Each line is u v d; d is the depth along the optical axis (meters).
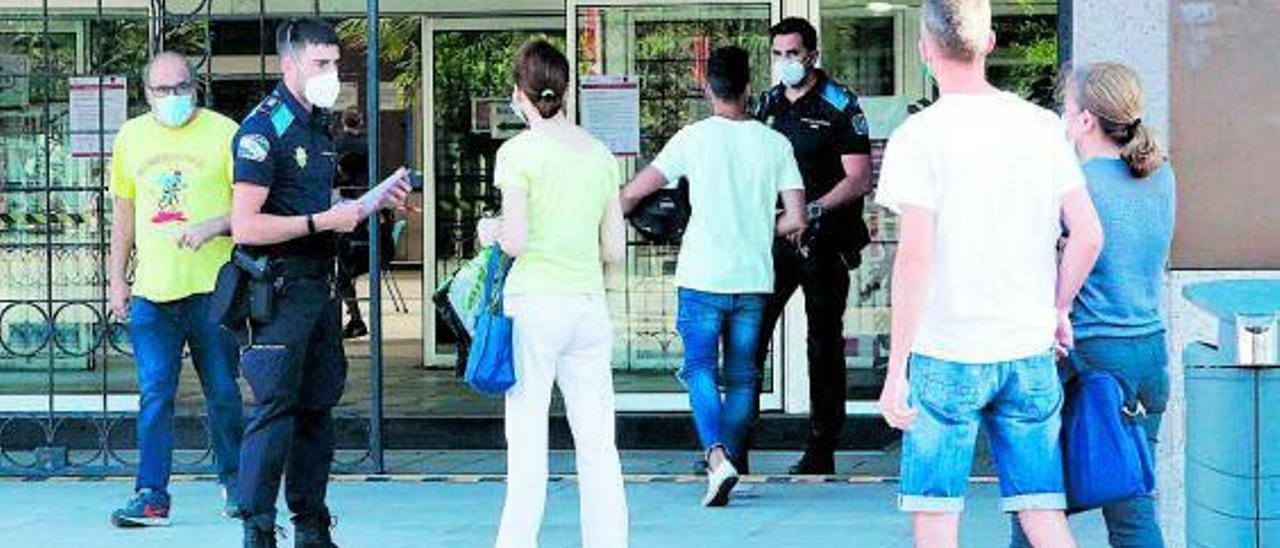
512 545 7.82
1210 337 8.39
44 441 11.98
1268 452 5.97
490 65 14.89
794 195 9.83
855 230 10.48
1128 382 6.77
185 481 10.76
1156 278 6.84
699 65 12.23
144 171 9.29
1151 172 6.77
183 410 12.50
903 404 6.12
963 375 6.15
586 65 12.28
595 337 7.90
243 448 8.02
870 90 12.05
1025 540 6.79
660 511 9.84
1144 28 8.45
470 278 8.02
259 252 7.96
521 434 7.80
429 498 10.25
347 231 8.09
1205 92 8.44
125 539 9.20
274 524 8.10
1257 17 8.40
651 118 12.26
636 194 9.83
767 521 9.55
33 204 12.30
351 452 11.90
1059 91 7.32
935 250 6.14
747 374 9.91
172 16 11.91
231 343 9.37
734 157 9.76
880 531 9.27
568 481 10.81
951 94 6.21
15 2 12.25
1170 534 8.44
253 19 11.95
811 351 10.65
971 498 10.05
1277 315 5.94
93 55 12.24
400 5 14.52
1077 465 6.41
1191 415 6.18
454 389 14.05
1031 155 6.16
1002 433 6.29
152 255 9.30
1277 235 8.43
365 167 14.61
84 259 12.28
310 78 7.97
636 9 12.25
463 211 15.12
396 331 16.91
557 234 7.79
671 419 11.98
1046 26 11.95
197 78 10.23
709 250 9.77
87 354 12.27
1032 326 6.18
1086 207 6.25
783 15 12.12
